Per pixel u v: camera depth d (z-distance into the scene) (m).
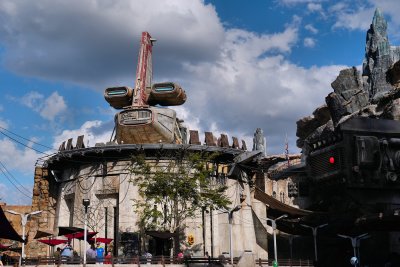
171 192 43.28
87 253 37.00
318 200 56.97
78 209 50.66
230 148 51.53
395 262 48.53
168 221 45.66
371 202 17.75
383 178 17.56
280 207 51.47
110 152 49.62
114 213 49.53
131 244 46.22
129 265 34.41
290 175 63.44
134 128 51.03
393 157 17.69
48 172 56.22
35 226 54.16
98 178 50.44
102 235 48.94
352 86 91.00
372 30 106.19
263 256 53.47
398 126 18.19
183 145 48.91
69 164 53.56
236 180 52.28
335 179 17.80
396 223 37.66
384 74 98.69
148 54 55.56
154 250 46.34
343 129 17.70
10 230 30.83
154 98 53.88
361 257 56.22
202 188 45.84
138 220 47.25
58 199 54.56
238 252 49.97
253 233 53.12
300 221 51.78
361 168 17.36
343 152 17.56
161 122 51.25
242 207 52.81
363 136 17.61
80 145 51.03
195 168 47.16
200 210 48.50
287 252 63.78
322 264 55.38
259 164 58.38
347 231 49.41
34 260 34.50
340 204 51.41
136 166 48.72
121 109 55.59
